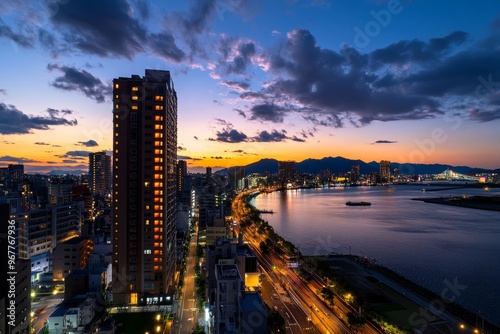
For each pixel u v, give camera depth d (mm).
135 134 120438
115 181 119312
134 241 118500
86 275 113250
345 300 122188
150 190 119375
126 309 110500
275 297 124438
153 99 121062
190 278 149500
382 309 115500
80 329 89438
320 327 99688
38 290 126500
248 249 119875
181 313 109125
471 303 134375
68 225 180250
